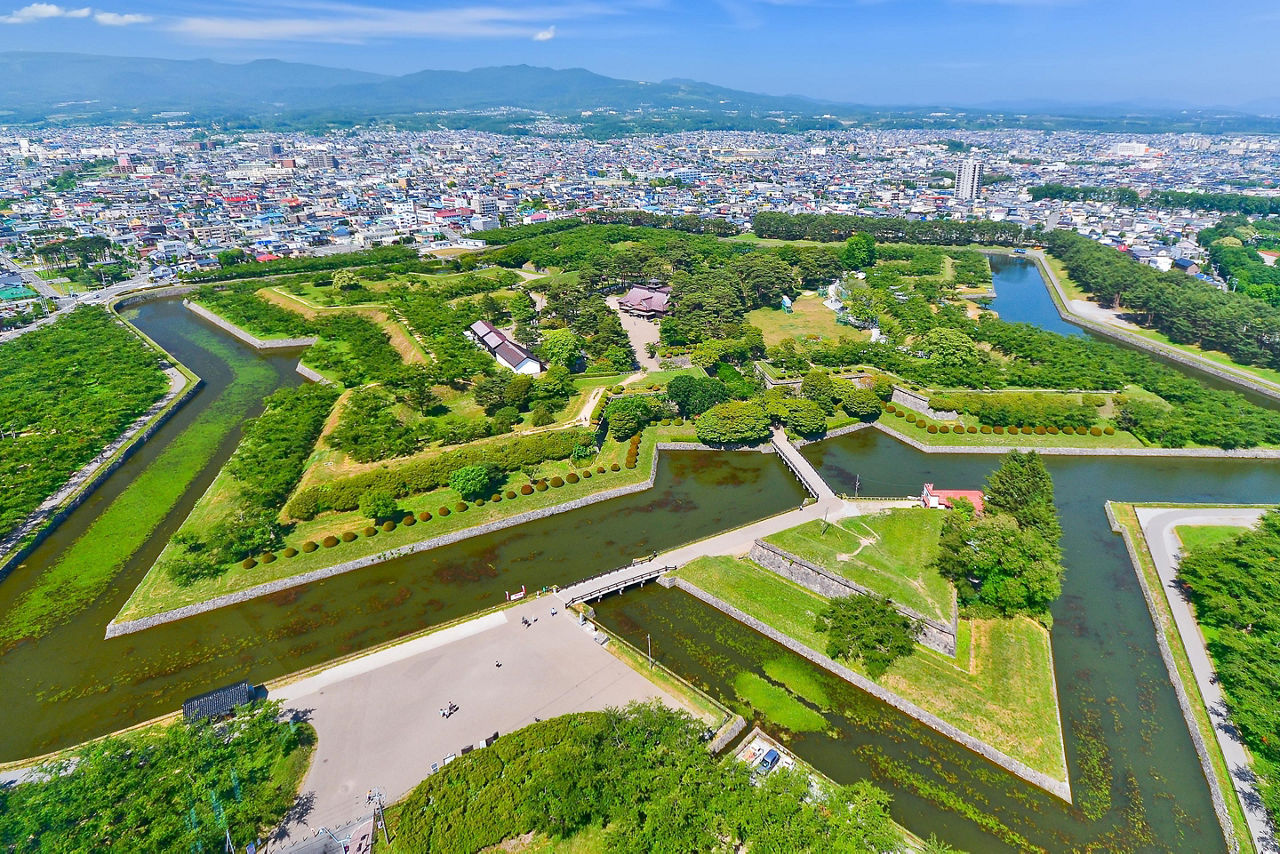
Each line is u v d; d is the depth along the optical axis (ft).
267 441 510.99
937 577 353.51
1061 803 257.96
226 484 467.93
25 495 433.89
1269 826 242.58
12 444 497.46
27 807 223.71
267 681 303.89
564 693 299.17
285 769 256.52
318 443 520.83
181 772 239.50
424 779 252.62
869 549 376.48
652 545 421.18
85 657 326.85
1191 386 591.78
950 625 320.29
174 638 338.95
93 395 602.03
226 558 383.04
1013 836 246.06
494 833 228.02
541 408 547.90
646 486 487.61
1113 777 269.23
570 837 232.53
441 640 330.95
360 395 577.02
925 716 291.99
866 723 292.61
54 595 371.15
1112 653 334.44
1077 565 403.34
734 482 498.69
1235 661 295.89
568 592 366.43
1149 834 247.29
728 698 305.73
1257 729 265.34
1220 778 262.88
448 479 458.09
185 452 534.37
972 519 384.47
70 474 481.05
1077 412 564.71
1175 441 535.19
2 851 209.36
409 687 301.02
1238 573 337.93
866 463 529.04
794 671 320.91
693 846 217.56
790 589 367.04
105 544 416.26
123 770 240.94
